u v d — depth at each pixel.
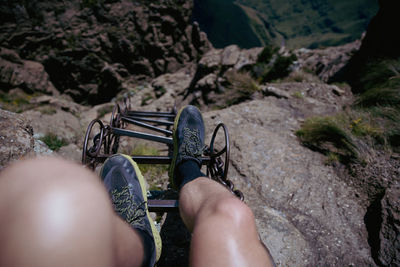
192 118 1.90
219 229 0.68
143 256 0.68
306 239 1.83
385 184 2.16
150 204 1.34
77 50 15.65
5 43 14.14
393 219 1.79
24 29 14.54
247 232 0.70
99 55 16.30
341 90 5.05
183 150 1.61
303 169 2.54
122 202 1.16
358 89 5.12
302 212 2.07
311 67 7.71
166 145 3.39
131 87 16.70
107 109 8.75
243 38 172.62
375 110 3.32
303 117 3.85
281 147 2.88
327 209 2.09
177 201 1.37
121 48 16.62
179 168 1.51
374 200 2.10
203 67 8.15
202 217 0.75
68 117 5.72
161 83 10.66
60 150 3.19
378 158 2.51
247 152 2.77
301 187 2.31
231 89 6.14
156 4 17.12
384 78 4.63
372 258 1.69
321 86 5.12
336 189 2.30
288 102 4.38
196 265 0.63
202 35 18.53
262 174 2.47
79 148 3.53
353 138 2.82
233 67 7.58
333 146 2.88
